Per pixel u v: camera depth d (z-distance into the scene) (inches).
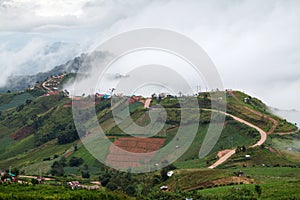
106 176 4104.3
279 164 5605.3
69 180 4488.2
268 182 3821.4
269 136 7052.2
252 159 5841.5
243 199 3100.4
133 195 3656.5
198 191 3713.1
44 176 4968.0
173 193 3622.0
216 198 3255.4
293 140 6998.0
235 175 4362.7
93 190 3292.3
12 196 2839.6
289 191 3166.8
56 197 2854.3
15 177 4192.9
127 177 3966.5
